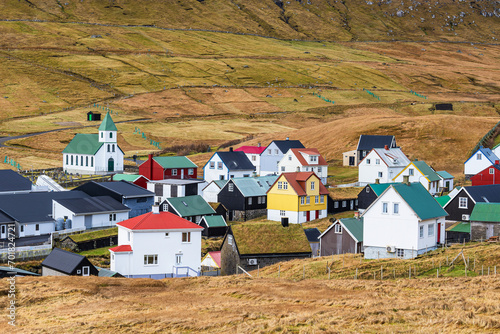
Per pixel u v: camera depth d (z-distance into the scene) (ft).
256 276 295.69
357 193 542.98
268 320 193.26
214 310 211.00
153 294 246.68
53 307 227.61
